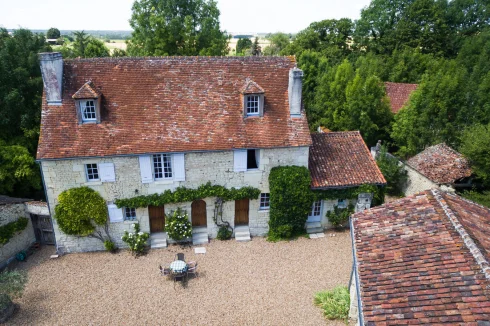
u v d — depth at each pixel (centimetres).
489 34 4603
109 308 1619
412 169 2605
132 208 2012
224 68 2111
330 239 2152
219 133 1944
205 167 1955
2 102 2328
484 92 2695
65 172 1822
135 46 3822
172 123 1933
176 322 1548
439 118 2745
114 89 1958
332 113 3422
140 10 3747
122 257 1980
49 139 1792
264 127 1998
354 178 2136
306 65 4447
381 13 5662
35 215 2044
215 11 3884
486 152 2155
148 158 1869
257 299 1680
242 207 2134
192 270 1844
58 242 1975
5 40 2502
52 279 1800
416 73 4438
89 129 1847
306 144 1988
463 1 5738
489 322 821
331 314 1558
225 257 1980
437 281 978
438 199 1303
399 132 2980
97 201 1892
